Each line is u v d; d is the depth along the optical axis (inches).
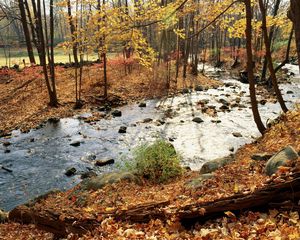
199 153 523.8
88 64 1259.8
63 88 962.1
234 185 238.7
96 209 244.4
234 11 470.9
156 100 909.2
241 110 770.8
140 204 225.0
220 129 637.3
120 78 1088.8
